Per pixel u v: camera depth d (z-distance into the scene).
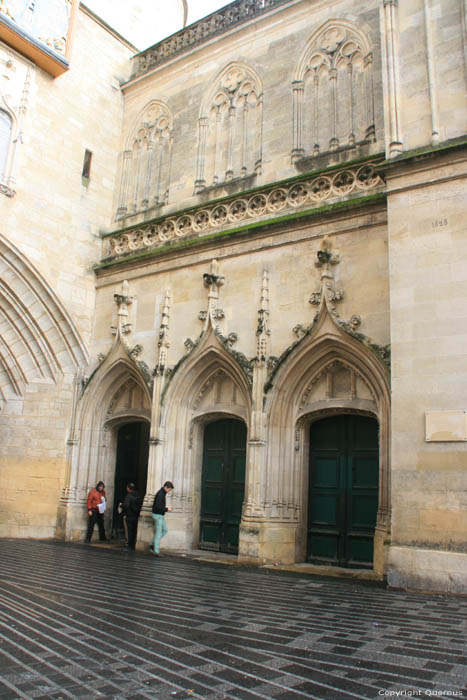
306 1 18.75
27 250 19.56
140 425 21.80
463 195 12.40
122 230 21.23
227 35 20.59
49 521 19.47
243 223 17.84
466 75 13.05
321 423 16.08
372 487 14.95
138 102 23.20
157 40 27.06
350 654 6.44
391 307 12.70
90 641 6.89
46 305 20.09
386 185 14.30
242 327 16.94
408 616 8.53
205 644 6.82
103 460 20.22
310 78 18.28
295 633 7.37
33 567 12.83
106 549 17.27
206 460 18.19
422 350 12.12
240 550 15.08
